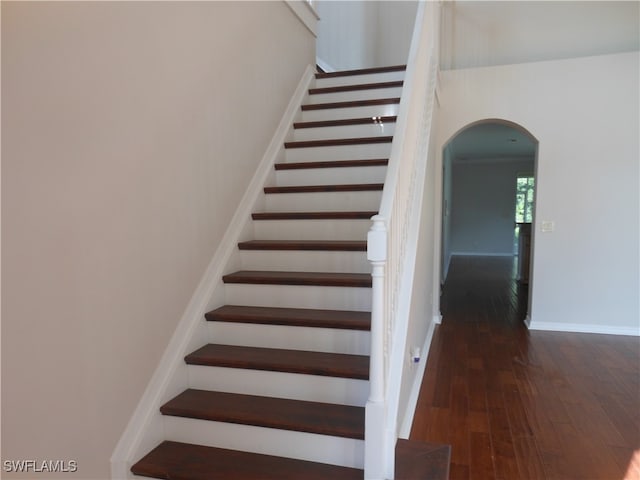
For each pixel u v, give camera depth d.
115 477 1.54
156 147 1.77
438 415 2.67
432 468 1.57
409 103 2.14
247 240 2.61
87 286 1.42
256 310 2.16
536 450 2.28
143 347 1.71
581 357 3.67
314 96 3.69
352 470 1.55
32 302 1.23
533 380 3.20
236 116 2.51
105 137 1.49
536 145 4.45
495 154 9.95
